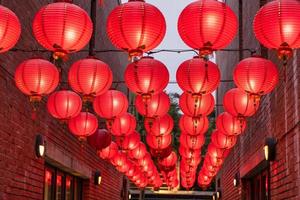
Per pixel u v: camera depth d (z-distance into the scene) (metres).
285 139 8.34
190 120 9.28
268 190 10.97
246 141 13.26
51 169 10.91
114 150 11.23
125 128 9.16
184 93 8.04
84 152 13.29
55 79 6.63
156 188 17.48
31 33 8.45
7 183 7.29
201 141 10.84
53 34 5.62
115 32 5.80
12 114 7.48
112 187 18.52
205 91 6.97
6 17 5.46
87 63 6.76
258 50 10.77
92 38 7.99
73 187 13.30
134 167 14.66
